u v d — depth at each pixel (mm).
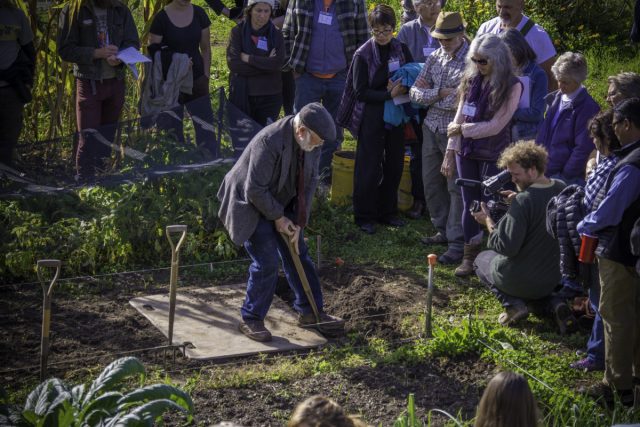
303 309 6523
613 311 5461
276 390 5676
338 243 8266
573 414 5184
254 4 8867
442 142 7891
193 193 7875
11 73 8422
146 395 4504
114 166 7875
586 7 15703
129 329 6438
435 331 6379
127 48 8703
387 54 8289
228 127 8188
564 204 5766
